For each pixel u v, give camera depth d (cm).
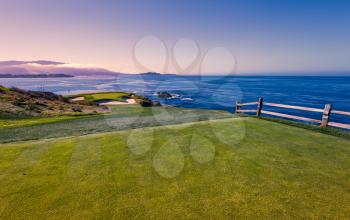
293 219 175
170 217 179
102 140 431
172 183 240
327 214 182
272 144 391
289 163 299
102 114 1270
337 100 2912
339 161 309
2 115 1145
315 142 407
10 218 179
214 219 175
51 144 411
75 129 741
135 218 178
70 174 266
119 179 251
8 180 251
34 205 199
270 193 217
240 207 192
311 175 261
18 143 449
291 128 532
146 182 242
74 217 180
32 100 1772
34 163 306
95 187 232
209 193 217
